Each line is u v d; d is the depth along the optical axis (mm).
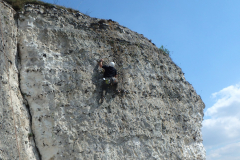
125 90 12828
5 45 10109
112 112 11992
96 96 11820
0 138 8539
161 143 13031
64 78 11281
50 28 11773
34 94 10539
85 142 10781
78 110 11125
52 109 10555
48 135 10219
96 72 12250
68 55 11828
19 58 10867
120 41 13930
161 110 13922
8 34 10461
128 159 11555
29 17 11438
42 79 10734
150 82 14180
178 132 14320
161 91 14562
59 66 11375
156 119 13391
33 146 9953
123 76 13094
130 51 14047
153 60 15047
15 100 9812
